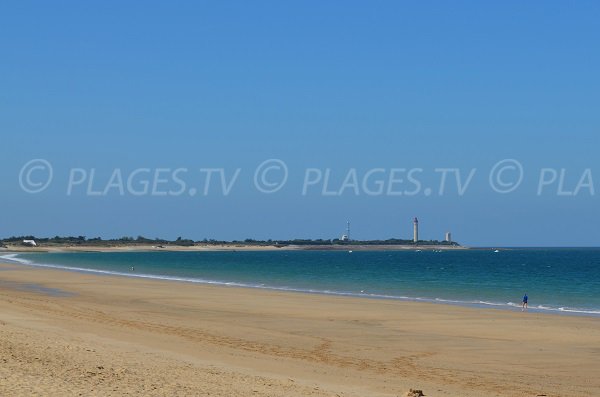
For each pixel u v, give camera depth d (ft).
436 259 638.12
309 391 54.49
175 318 116.98
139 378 52.85
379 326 111.24
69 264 441.68
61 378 49.29
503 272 352.28
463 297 183.01
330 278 283.59
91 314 115.24
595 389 65.16
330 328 107.76
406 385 62.59
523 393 61.72
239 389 52.19
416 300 168.45
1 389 43.62
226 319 118.21
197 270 363.15
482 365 77.20
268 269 384.47
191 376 56.85
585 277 300.20
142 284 221.25
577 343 94.79
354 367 72.74
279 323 113.50
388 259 641.81
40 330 81.56
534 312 140.77
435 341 95.20
